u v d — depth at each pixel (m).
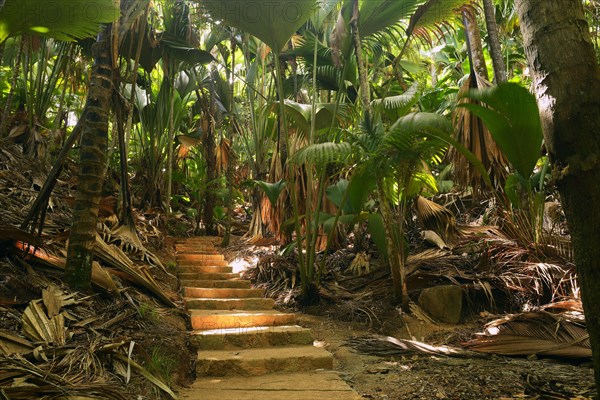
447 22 5.81
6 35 3.29
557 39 1.74
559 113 1.71
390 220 5.24
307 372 3.73
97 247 4.71
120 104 4.77
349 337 4.67
